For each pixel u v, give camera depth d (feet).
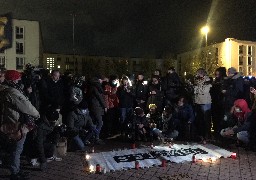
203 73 35.12
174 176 22.68
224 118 33.40
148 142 33.65
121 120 37.01
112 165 25.26
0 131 20.99
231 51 204.85
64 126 25.81
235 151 29.76
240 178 22.52
